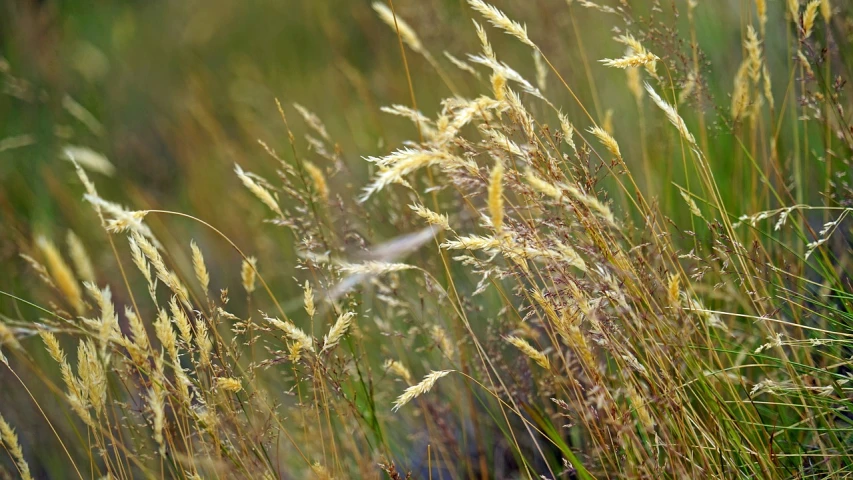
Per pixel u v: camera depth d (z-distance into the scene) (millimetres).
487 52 1745
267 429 1794
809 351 1794
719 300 1893
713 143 2025
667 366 1769
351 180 2434
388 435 1989
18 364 2168
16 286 2389
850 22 1935
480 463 1935
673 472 1718
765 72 1852
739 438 1749
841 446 1746
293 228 1914
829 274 1824
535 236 1719
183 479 1795
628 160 2086
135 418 1919
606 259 1724
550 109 2137
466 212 2029
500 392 1947
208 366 1783
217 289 2342
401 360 1998
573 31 2299
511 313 1887
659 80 1820
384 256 1941
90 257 2576
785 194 1948
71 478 2059
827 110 1891
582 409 1746
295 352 1762
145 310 2324
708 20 2160
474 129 2129
